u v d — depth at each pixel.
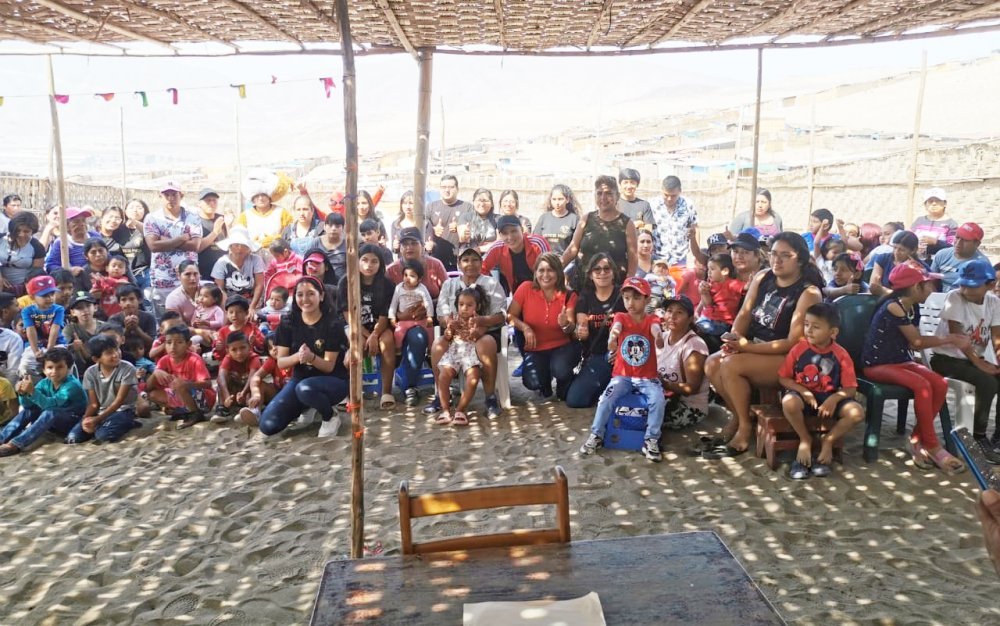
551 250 8.53
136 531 4.52
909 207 13.09
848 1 5.70
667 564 2.37
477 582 2.30
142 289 8.38
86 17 5.23
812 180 16.73
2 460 5.73
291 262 7.70
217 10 5.39
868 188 16.19
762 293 5.60
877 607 3.56
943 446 5.46
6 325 7.29
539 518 4.60
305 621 3.59
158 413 6.73
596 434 5.62
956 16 6.02
